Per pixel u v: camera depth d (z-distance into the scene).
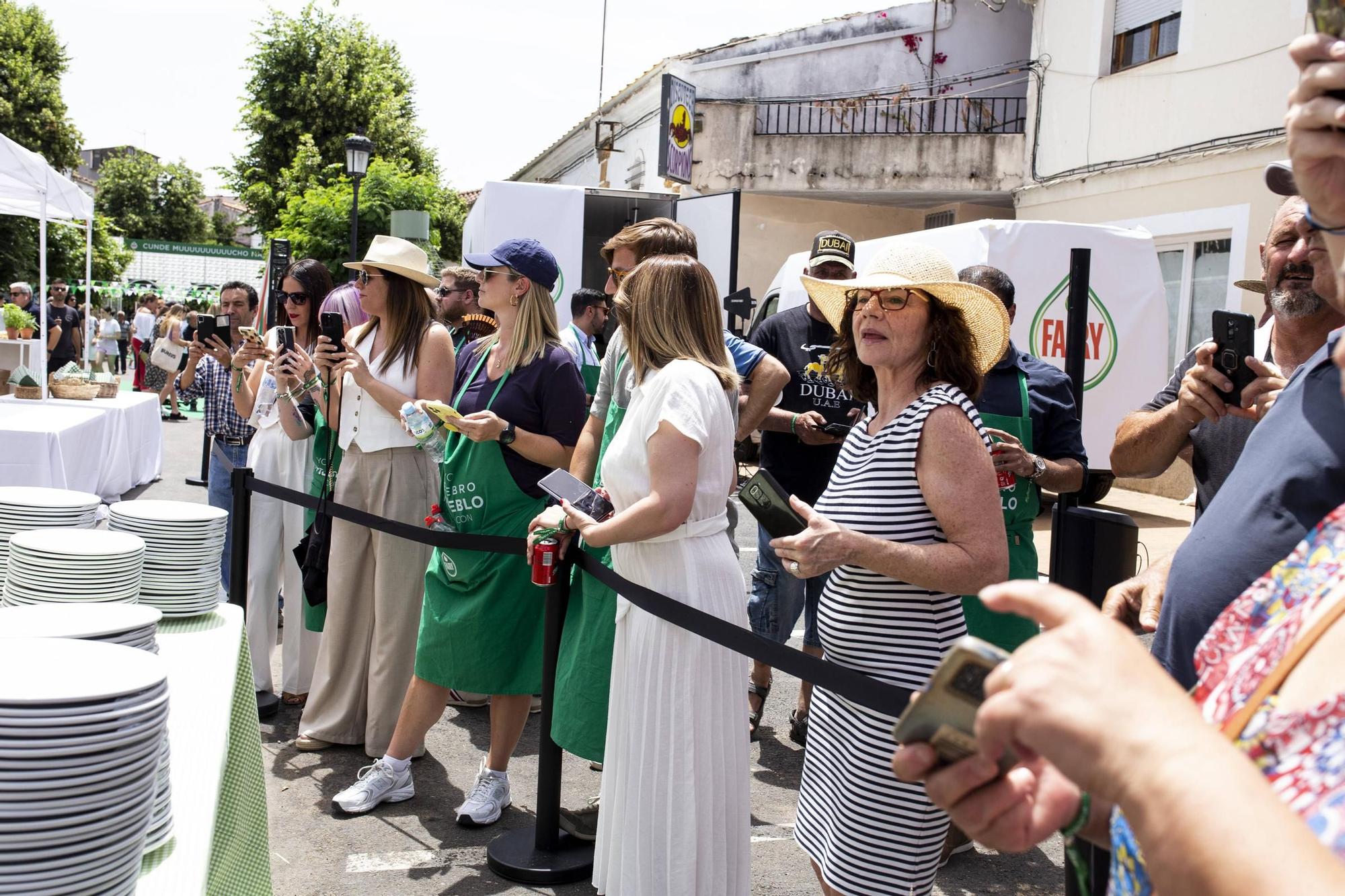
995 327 2.30
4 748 1.25
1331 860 0.63
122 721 1.34
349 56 32.16
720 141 15.78
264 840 2.65
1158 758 0.67
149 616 1.96
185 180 60.34
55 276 32.03
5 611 1.92
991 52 15.63
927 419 2.19
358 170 14.28
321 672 4.18
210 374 5.05
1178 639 1.71
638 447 2.63
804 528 2.17
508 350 3.58
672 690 2.55
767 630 4.47
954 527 2.13
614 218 10.48
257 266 39.59
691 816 2.53
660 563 2.61
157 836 1.62
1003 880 3.39
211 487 5.05
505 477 3.46
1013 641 3.48
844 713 2.26
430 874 3.24
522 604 3.46
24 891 1.27
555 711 3.14
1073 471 3.60
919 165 14.82
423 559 3.99
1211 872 0.64
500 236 9.85
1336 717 0.78
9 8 35.00
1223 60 10.73
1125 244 8.69
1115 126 12.34
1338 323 2.31
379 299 4.00
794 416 4.30
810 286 2.65
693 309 2.69
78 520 2.76
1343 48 0.90
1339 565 0.92
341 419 4.06
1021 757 0.78
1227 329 2.30
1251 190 10.38
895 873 2.16
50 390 9.45
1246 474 1.69
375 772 3.72
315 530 4.03
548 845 3.28
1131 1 12.18
